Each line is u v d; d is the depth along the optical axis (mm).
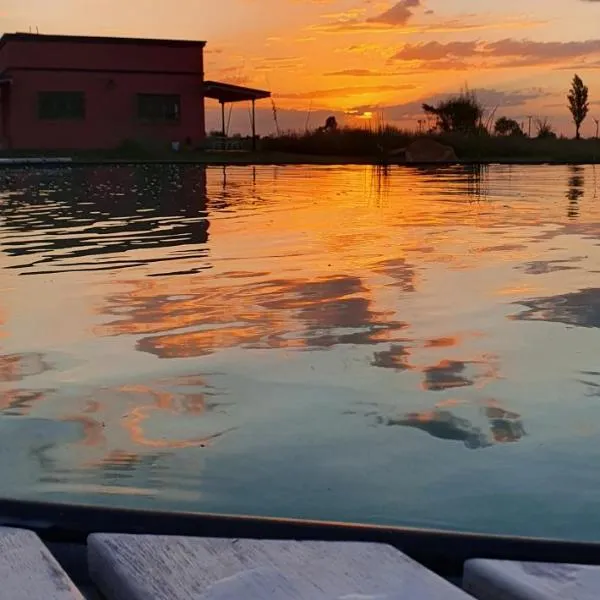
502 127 28312
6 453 2154
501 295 4020
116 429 2318
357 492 1897
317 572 958
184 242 6113
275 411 2438
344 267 4910
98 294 4121
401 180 14547
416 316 3592
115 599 988
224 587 921
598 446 2154
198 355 3023
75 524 1213
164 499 1885
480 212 8477
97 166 19156
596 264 4945
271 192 11625
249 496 1888
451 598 903
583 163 21578
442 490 1908
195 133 26750
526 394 2561
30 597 894
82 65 25453
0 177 15016
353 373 2785
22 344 3197
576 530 1714
